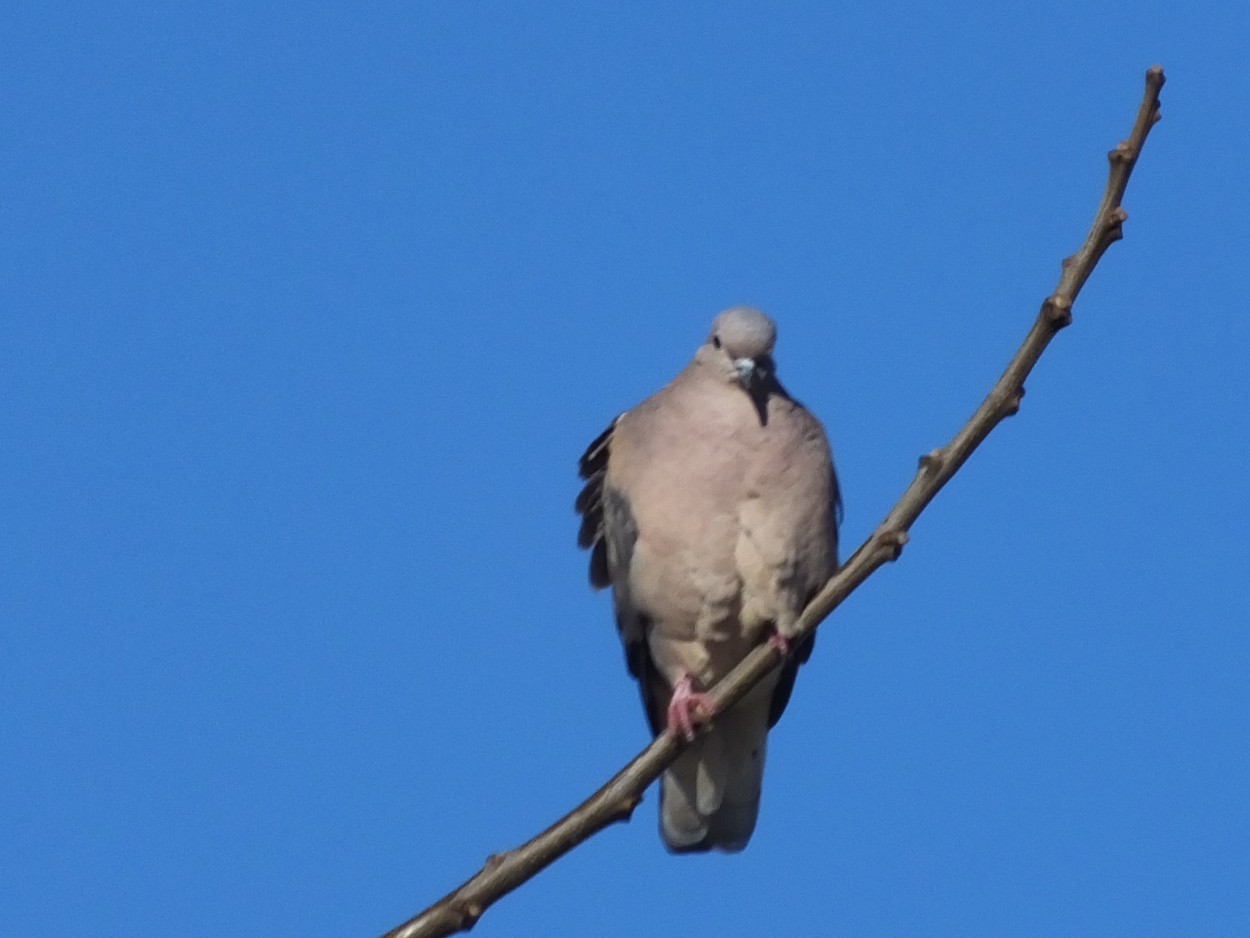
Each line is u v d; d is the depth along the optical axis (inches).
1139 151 280.4
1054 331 293.0
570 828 293.0
